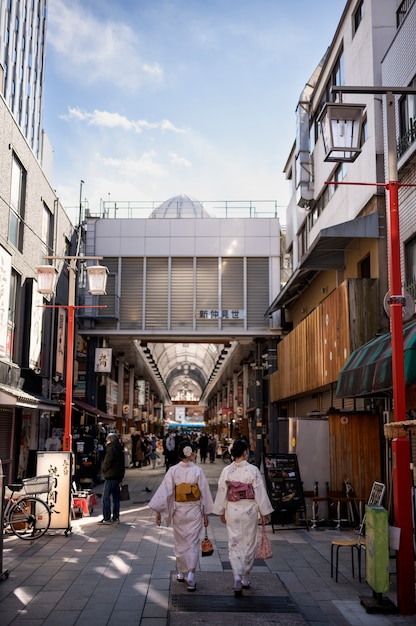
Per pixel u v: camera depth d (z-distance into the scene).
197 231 27.09
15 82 39.12
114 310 25.86
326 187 19.70
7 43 36.75
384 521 6.46
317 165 20.77
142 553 9.16
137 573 7.85
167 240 26.97
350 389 11.05
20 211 16.55
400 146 12.41
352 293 13.50
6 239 14.60
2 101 14.27
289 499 11.59
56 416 21.58
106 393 29.11
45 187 18.98
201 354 61.62
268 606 6.21
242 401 40.84
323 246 15.58
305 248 23.58
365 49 15.10
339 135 7.57
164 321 26.48
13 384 14.82
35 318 16.70
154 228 27.03
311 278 21.06
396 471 6.59
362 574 7.91
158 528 11.56
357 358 11.54
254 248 26.97
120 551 9.32
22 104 41.25
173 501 7.20
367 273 15.09
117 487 12.26
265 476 11.76
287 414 27.59
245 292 26.75
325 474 12.27
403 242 12.46
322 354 16.14
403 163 12.14
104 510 12.07
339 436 12.29
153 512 14.02
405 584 6.26
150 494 18.20
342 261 16.84
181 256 26.89
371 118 14.45
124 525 11.92
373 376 9.81
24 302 16.38
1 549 7.52
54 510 10.77
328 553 9.37
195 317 26.47
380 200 13.91
